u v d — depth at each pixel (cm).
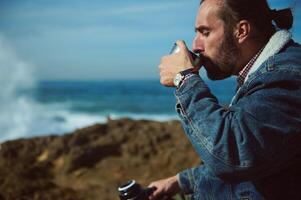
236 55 150
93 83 9431
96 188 373
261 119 130
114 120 489
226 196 161
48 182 374
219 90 4681
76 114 3173
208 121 136
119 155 427
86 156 416
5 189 353
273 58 139
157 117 3219
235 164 131
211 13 148
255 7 146
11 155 427
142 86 7431
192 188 204
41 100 4422
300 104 130
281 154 131
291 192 142
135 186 195
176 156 410
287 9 155
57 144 435
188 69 150
